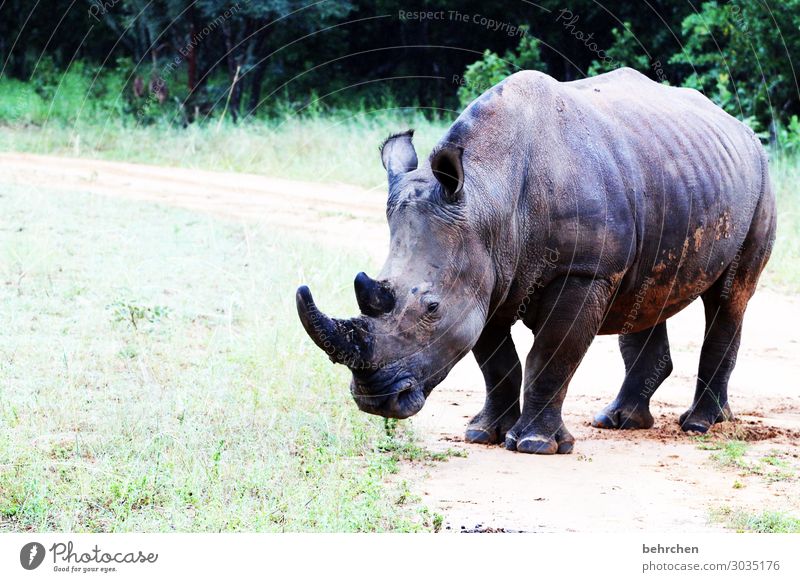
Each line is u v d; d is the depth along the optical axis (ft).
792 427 46.55
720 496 35.65
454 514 33.04
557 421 41.14
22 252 70.90
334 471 35.29
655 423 47.60
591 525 32.35
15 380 45.09
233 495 33.55
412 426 43.09
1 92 164.66
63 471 35.06
